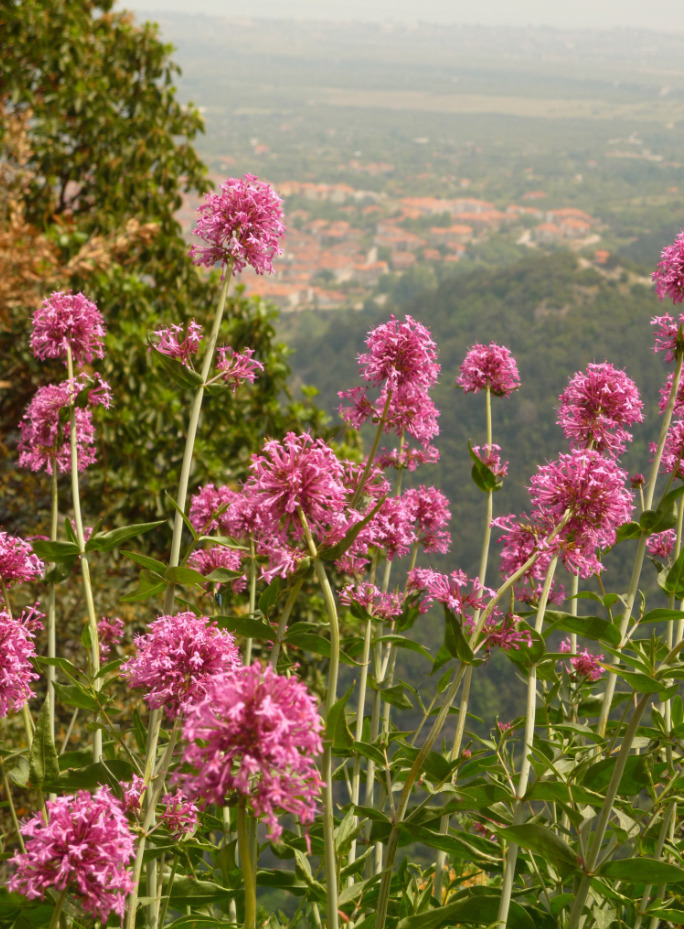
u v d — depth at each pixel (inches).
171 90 614.5
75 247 488.4
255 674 82.9
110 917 110.3
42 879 85.9
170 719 107.7
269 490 103.7
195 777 81.4
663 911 108.7
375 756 115.0
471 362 160.7
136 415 407.5
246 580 158.1
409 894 126.9
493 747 131.1
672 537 164.1
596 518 117.0
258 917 147.9
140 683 107.0
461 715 126.7
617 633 123.0
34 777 111.5
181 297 519.8
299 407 459.2
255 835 114.0
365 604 143.8
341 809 117.5
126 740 193.3
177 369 128.0
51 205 582.9
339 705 90.7
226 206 126.6
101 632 164.6
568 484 117.3
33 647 118.6
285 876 124.6
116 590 360.5
